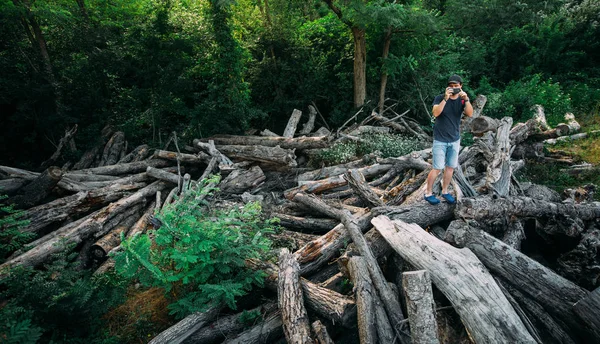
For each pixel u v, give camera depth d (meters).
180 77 10.20
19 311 3.30
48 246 5.09
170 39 10.33
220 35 9.55
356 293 3.56
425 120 11.97
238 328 3.73
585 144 8.87
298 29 12.27
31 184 6.86
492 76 14.58
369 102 11.36
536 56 14.16
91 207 6.76
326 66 12.06
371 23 10.53
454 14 13.35
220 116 10.01
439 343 2.90
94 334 3.81
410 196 5.45
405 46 11.52
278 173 8.14
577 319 3.09
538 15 15.27
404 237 3.94
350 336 3.62
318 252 4.43
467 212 4.23
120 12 12.59
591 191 5.38
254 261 4.35
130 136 10.38
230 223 4.33
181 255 3.74
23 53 9.55
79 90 10.12
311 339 3.08
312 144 8.54
